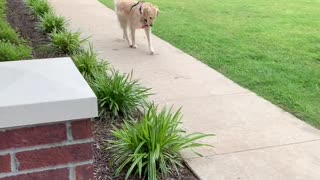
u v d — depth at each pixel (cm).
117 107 462
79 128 202
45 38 827
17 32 843
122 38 884
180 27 968
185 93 569
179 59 733
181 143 375
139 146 346
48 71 231
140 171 331
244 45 812
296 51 771
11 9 1079
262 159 391
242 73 649
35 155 199
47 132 198
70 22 1021
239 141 427
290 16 1090
